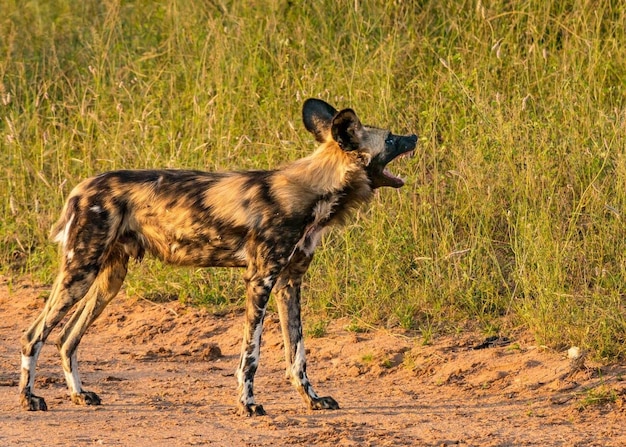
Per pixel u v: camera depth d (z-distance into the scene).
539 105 26.75
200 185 17.75
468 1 30.45
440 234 23.81
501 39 28.14
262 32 31.05
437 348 20.64
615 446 15.23
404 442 15.52
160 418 17.02
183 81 30.89
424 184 24.55
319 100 18.59
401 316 22.02
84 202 17.61
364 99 27.89
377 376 19.97
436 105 26.59
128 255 18.27
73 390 18.09
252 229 17.39
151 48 32.41
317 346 21.53
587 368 18.70
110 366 21.02
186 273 25.09
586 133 25.31
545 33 29.55
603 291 21.50
